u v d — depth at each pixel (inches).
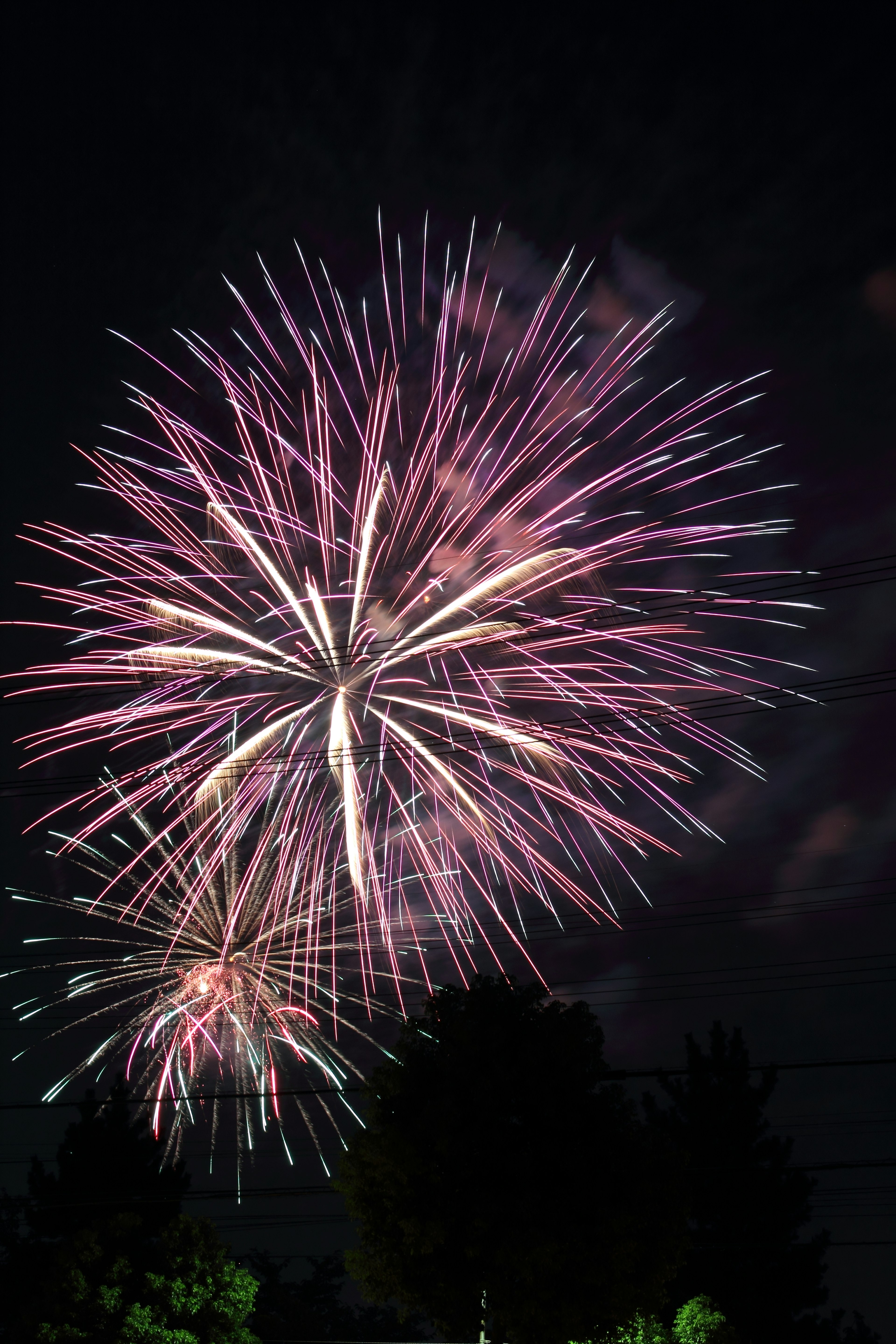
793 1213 1242.0
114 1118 1424.7
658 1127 1044.5
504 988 830.5
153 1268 1141.7
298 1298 1987.0
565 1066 788.6
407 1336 1982.0
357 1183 787.4
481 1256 737.6
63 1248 1146.7
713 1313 1003.9
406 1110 790.5
